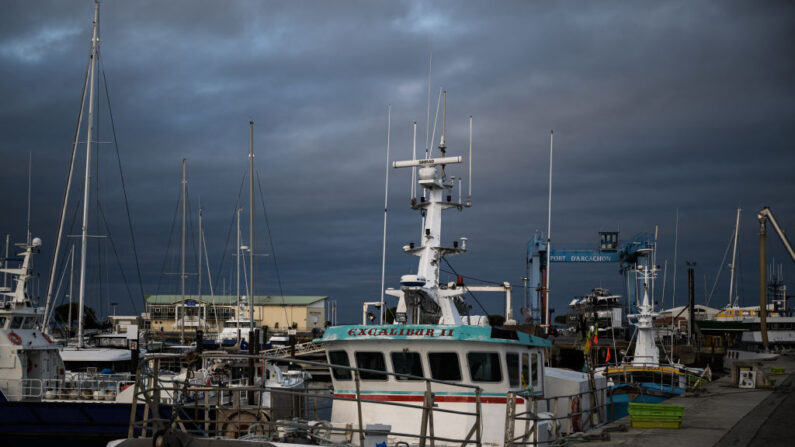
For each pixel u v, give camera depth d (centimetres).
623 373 3425
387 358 1532
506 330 1505
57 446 2186
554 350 5853
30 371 2550
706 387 3042
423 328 1506
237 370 3194
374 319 1906
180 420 1134
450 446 1476
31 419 2181
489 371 1480
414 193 1941
